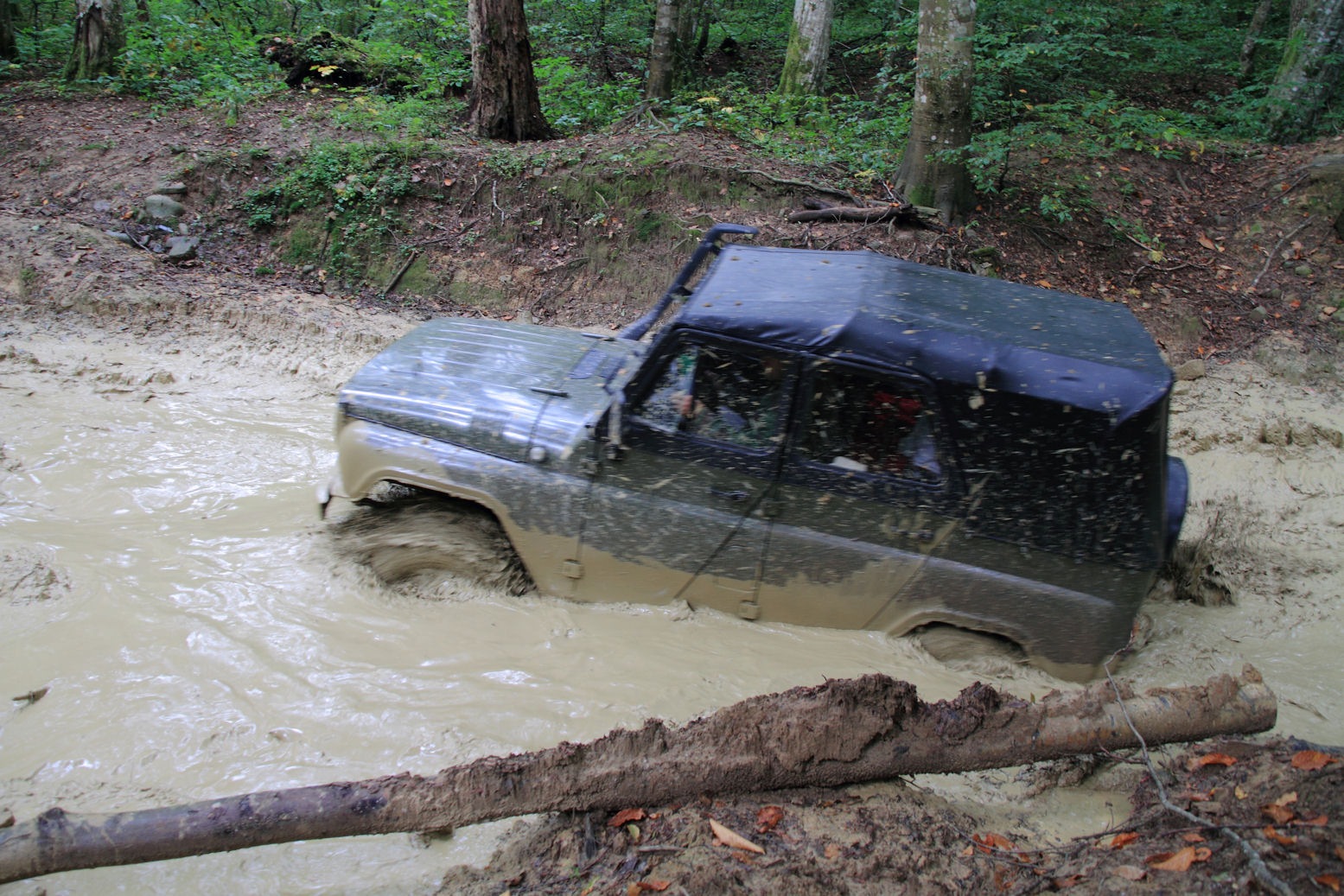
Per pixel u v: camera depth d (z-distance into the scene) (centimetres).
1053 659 439
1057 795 378
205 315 882
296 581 488
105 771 360
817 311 430
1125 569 419
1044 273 1005
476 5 1172
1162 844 317
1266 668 492
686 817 337
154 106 1289
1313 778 324
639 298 994
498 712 405
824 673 434
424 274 1016
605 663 439
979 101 1140
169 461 625
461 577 491
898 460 425
